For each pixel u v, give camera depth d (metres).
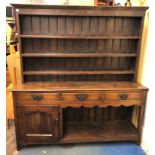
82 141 2.26
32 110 2.08
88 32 2.26
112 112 2.65
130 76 2.48
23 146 2.24
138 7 2.07
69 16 2.18
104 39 2.30
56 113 2.12
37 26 2.20
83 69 2.40
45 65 2.35
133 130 2.44
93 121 2.66
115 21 2.26
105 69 2.42
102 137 2.28
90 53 2.29
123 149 2.26
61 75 2.40
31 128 2.16
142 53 2.32
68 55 2.19
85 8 2.06
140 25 2.19
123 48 2.37
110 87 2.16
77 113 2.61
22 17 2.14
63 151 2.19
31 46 2.26
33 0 3.50
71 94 2.08
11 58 2.56
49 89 2.05
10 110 2.59
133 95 2.16
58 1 3.34
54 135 2.20
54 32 2.23
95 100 2.13
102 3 2.62
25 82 2.32
